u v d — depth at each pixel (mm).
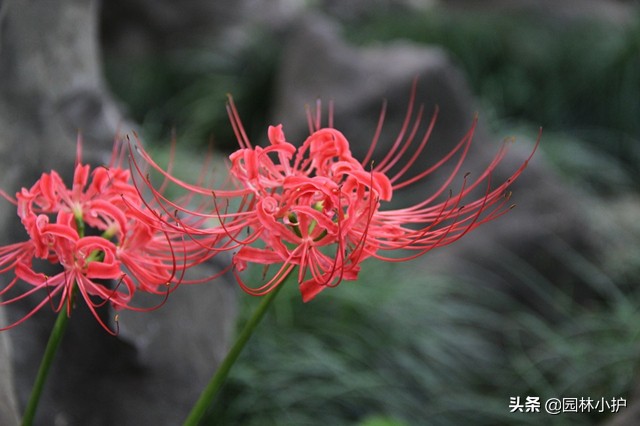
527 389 3693
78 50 2391
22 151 2164
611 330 3975
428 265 4199
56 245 1260
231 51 6758
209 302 2295
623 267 4699
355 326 3488
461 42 6902
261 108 6527
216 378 1330
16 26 2203
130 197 1338
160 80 6727
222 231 1235
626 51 6746
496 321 3994
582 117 6848
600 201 5875
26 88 2211
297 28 6117
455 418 3457
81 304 2004
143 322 2082
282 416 3146
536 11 7832
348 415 3268
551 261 4477
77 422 2051
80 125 2312
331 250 3188
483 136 5223
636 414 2344
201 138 6320
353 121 5168
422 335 3609
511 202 4629
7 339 1968
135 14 7098
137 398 2088
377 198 1220
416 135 5070
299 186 1191
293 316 3445
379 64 5332
